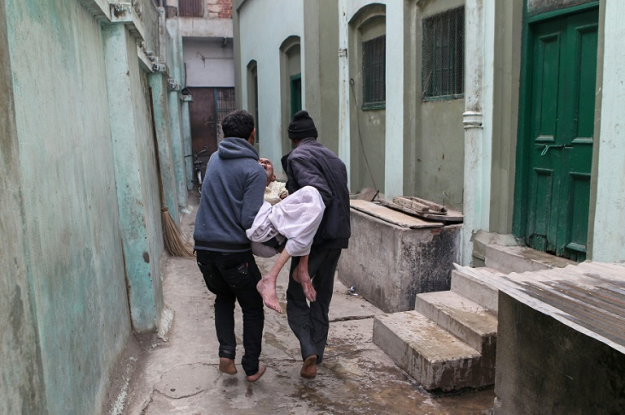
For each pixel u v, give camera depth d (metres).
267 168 4.06
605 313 2.24
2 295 1.51
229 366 3.62
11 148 1.67
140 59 5.91
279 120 10.61
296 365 4.02
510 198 4.46
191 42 16.62
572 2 3.76
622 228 3.31
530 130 4.36
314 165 3.61
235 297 3.79
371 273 5.47
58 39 2.69
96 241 3.23
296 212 3.36
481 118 4.56
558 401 2.59
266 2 11.02
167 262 7.02
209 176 3.49
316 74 7.66
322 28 7.47
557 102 4.05
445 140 5.33
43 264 2.16
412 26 5.70
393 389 3.66
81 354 2.66
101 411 2.98
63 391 2.33
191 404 3.42
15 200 1.68
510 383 2.97
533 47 4.25
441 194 5.45
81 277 2.78
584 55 3.78
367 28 6.93
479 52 4.50
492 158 4.49
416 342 3.82
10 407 1.52
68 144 2.72
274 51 10.62
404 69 5.78
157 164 7.32
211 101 17.02
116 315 3.70
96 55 3.75
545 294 2.50
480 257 4.63
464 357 3.58
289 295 3.76
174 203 8.28
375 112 6.82
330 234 3.60
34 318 1.77
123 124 4.14
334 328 4.77
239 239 3.37
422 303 4.38
